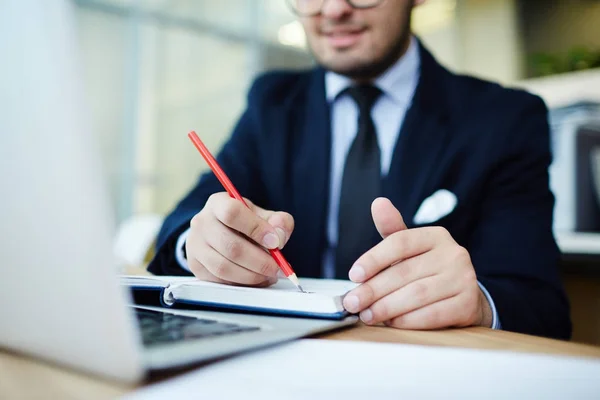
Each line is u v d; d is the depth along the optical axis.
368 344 0.31
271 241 0.43
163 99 3.68
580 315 1.14
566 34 2.31
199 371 0.25
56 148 0.20
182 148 3.76
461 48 3.02
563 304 0.61
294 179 0.87
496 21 2.75
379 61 0.82
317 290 0.41
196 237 0.47
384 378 0.24
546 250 0.66
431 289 0.36
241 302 0.38
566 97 1.44
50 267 0.22
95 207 0.20
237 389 0.22
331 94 0.89
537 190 0.76
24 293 0.23
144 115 3.60
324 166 0.85
